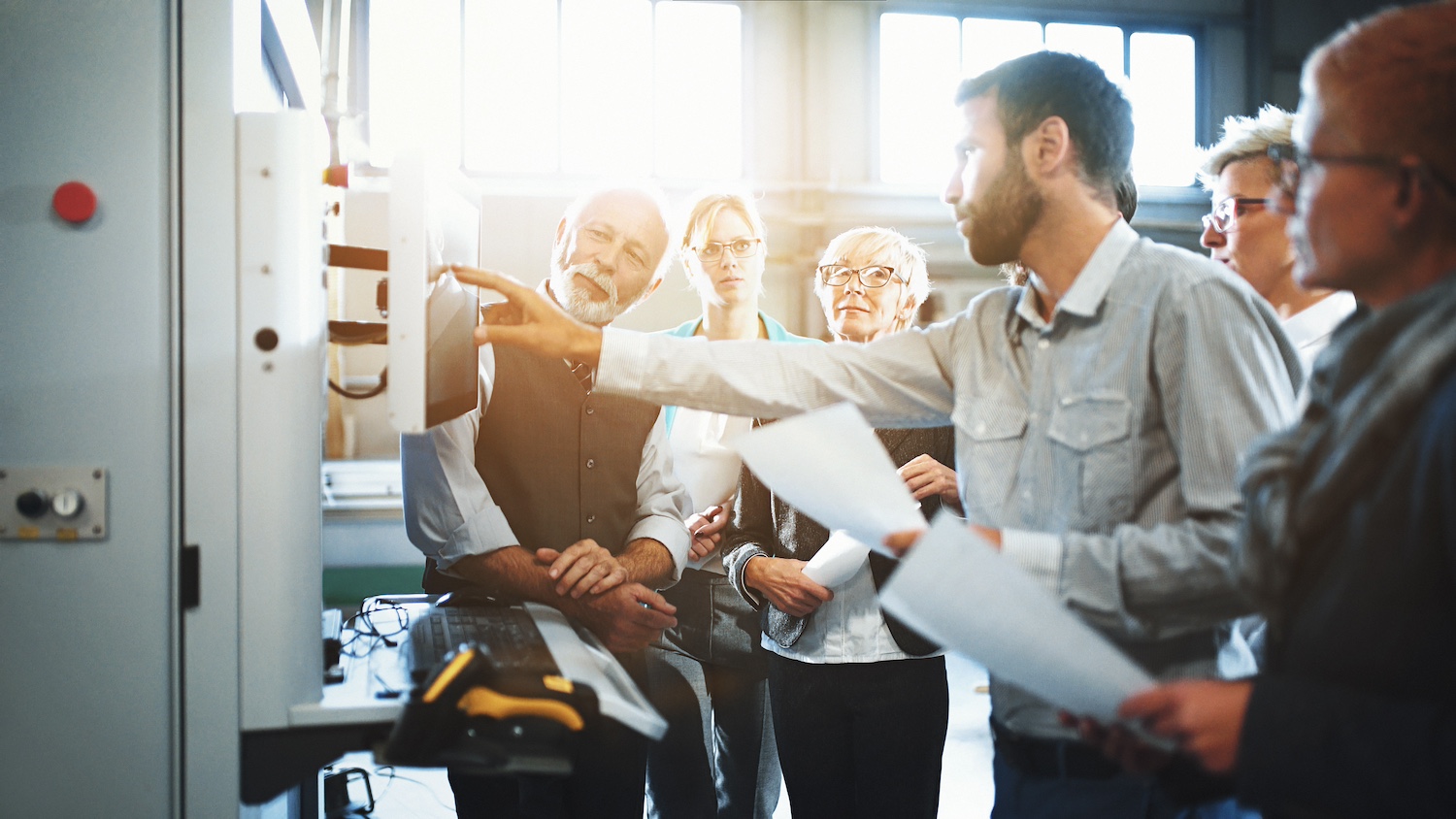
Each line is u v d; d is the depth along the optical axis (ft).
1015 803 3.65
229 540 3.59
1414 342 2.31
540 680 3.45
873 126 19.48
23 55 3.49
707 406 4.28
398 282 3.60
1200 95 20.66
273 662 3.61
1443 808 2.11
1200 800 2.84
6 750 3.56
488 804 4.79
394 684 3.81
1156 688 2.58
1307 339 5.90
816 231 19.21
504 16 18.33
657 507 5.55
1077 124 3.48
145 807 3.59
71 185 3.50
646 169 18.98
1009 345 3.76
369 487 16.16
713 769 6.90
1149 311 3.33
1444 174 2.43
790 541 5.60
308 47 5.49
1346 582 2.37
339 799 8.23
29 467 3.52
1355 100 2.54
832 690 5.28
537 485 5.32
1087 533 3.35
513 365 5.34
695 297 16.72
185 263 3.56
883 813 5.25
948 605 2.64
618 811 4.97
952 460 5.65
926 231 19.43
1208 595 3.08
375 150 16.97
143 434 3.56
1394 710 2.21
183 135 3.56
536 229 16.67
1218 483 3.14
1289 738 2.35
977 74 3.72
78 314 3.53
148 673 3.58
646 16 18.89
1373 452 2.34
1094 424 3.36
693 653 6.51
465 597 5.00
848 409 3.22
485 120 18.37
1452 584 2.20
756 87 19.15
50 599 3.55
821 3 19.22
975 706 12.23
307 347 3.67
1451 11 2.49
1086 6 20.13
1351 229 2.58
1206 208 20.33
